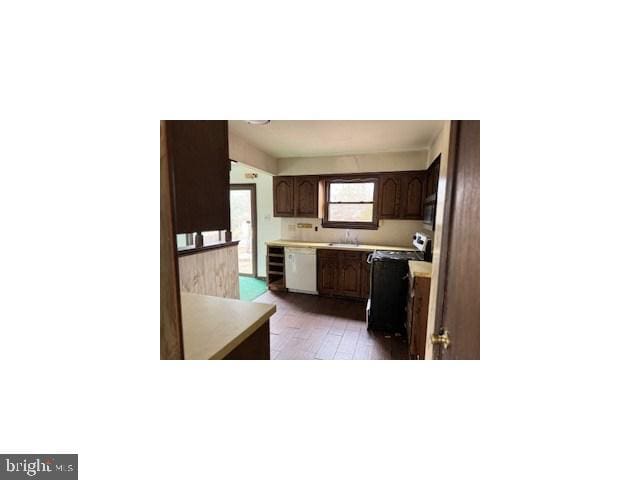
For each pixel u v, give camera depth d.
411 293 2.35
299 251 3.93
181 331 0.72
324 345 2.58
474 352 0.71
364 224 3.98
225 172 0.86
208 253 3.13
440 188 1.22
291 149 3.57
